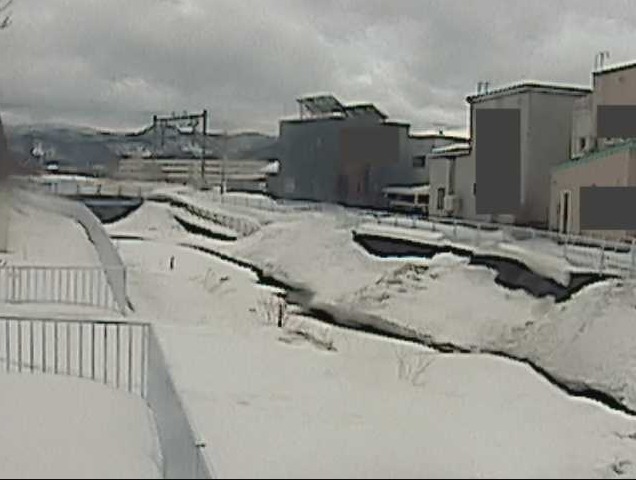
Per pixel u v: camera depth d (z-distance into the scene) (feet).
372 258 102.73
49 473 20.03
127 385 32.07
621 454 33.04
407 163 190.90
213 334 46.65
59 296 54.70
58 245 83.92
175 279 88.99
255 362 39.19
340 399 33.37
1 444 22.95
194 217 169.27
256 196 200.23
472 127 133.49
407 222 118.93
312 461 19.97
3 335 40.68
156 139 309.83
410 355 57.47
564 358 62.59
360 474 17.57
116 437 24.50
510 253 84.33
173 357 36.58
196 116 296.30
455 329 76.07
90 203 175.94
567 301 70.95
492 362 54.39
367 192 188.34
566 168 105.81
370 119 195.11
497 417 36.70
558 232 101.81
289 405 30.32
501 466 22.15
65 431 24.77
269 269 109.81
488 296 80.43
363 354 55.57
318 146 199.82
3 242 81.10
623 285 66.95
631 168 93.86
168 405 22.22
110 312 51.16
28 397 28.94
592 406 44.86
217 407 28.09
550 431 35.53
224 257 123.54
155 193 195.83
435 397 39.70
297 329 69.92
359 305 87.45
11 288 55.88
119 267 57.72
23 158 161.68
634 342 58.95
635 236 92.68
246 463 19.42
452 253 93.30
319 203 180.14
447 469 19.30
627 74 104.37
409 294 87.04
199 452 16.92
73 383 31.53
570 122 124.77
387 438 25.23
